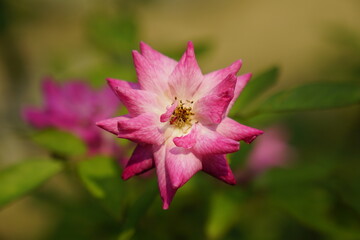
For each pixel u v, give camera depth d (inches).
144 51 7.9
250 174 10.0
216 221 8.9
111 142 9.4
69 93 9.9
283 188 9.2
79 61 13.3
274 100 8.4
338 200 9.0
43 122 9.7
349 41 12.6
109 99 10.0
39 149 17.1
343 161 10.4
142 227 9.4
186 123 7.6
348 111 15.6
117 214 8.0
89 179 8.2
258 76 8.8
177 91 7.8
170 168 7.3
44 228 14.3
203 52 11.1
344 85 8.2
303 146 15.1
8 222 17.0
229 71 7.7
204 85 7.8
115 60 11.4
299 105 8.3
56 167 8.7
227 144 7.2
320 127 16.2
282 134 11.6
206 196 9.7
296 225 12.2
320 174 9.4
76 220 10.4
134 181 9.7
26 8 14.7
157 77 7.8
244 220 11.7
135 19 11.6
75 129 9.7
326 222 8.8
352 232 8.8
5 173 8.5
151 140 7.4
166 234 9.5
